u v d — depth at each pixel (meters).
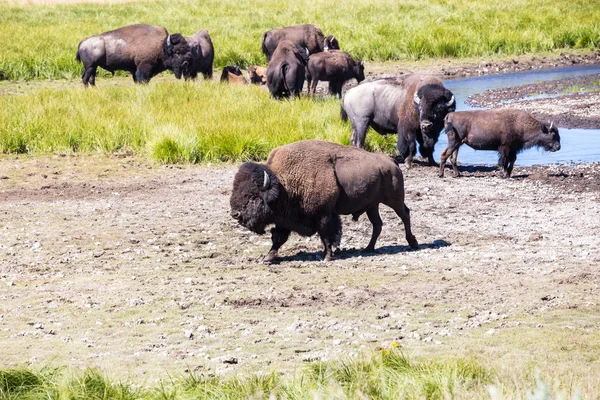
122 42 66.06
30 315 21.33
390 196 27.53
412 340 18.72
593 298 21.81
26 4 131.50
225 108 52.44
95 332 19.98
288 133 45.94
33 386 15.47
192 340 19.28
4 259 26.97
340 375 15.52
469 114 40.75
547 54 88.75
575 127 53.81
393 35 91.50
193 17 109.31
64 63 76.44
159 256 27.41
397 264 26.14
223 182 39.56
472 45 88.44
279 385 14.90
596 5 113.38
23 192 37.72
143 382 16.27
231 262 26.80
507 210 33.97
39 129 48.22
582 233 29.81
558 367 16.16
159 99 55.66
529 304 21.44
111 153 46.53
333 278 24.55
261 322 20.61
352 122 44.91
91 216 33.16
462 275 24.55
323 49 71.25
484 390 13.83
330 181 26.48
